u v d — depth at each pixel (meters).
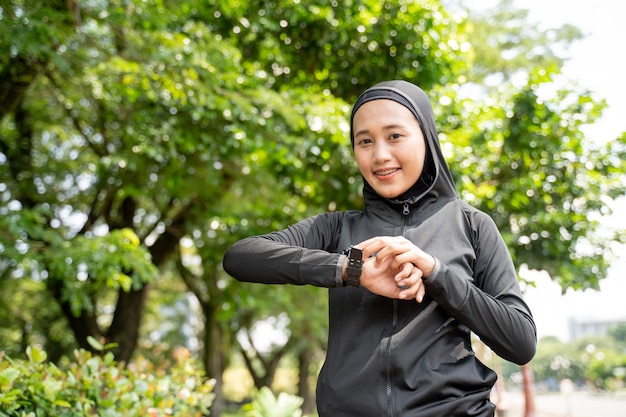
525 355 1.50
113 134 8.84
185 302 18.84
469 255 1.61
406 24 6.25
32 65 6.86
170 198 10.17
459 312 1.44
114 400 3.44
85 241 6.81
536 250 6.03
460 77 7.48
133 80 6.20
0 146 9.42
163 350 17.95
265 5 6.34
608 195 6.04
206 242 9.37
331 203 6.59
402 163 1.63
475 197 5.63
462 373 1.48
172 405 3.88
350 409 1.48
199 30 6.34
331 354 1.57
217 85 6.21
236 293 8.70
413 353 1.47
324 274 1.49
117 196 9.74
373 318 1.54
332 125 5.90
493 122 6.16
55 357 13.65
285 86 6.70
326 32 6.29
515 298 1.56
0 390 2.87
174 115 6.81
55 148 10.80
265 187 9.20
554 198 6.13
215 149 6.94
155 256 10.67
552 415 25.19
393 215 1.70
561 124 5.95
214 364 14.16
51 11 5.57
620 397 43.28
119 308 10.73
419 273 1.42
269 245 1.59
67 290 7.25
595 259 6.14
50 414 3.10
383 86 1.68
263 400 5.03
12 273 10.85
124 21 6.05
